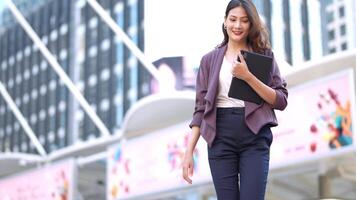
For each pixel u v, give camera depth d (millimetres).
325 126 16812
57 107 115875
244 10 5223
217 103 5223
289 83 19203
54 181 28234
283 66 18734
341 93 16375
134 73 103062
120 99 104875
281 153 18078
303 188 26000
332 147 16594
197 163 20156
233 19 5242
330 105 16703
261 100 5141
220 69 5270
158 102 23109
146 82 100188
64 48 115812
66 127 113562
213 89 5211
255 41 5270
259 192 5059
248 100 5105
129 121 25031
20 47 125438
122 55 105625
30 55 122938
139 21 97250
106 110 107000
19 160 31906
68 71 113562
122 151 24297
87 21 113125
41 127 118250
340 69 18094
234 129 5141
